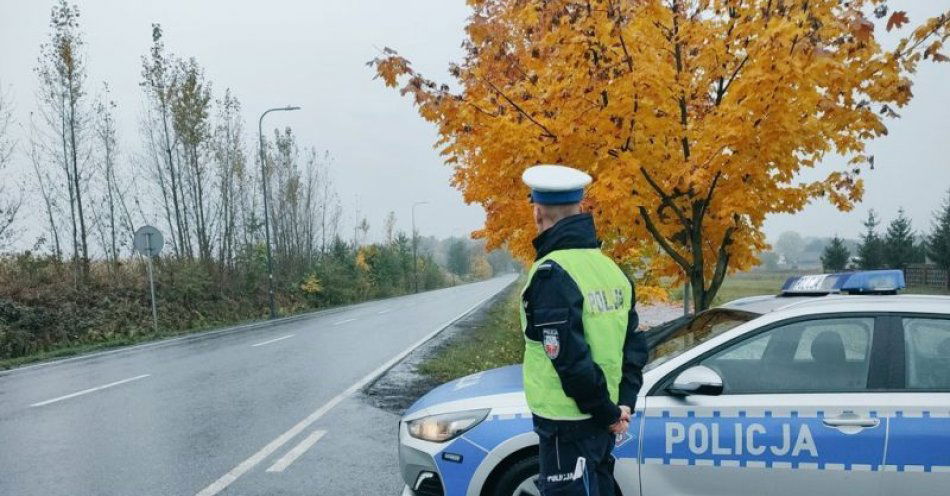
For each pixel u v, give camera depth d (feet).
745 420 10.51
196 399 26.99
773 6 18.56
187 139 87.45
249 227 111.34
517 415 11.11
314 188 145.48
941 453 10.03
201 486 15.83
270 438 20.31
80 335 57.77
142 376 34.14
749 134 17.42
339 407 24.84
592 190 18.99
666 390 10.86
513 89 21.63
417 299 137.08
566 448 7.95
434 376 31.63
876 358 10.67
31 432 21.68
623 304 8.24
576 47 18.44
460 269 387.14
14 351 50.44
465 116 20.84
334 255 146.61
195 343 52.95
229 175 103.55
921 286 125.49
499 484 11.07
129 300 69.82
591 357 7.57
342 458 18.08
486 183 25.34
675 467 10.59
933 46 17.71
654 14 19.99
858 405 10.35
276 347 46.65
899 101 18.48
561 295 7.55
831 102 17.34
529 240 26.91
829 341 10.94
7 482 16.35
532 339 8.21
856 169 21.16
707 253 23.32
